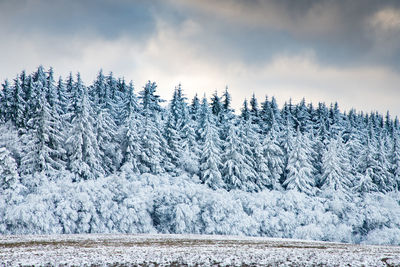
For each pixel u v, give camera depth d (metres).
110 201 41.16
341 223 46.00
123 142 52.94
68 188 40.53
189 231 42.53
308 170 53.28
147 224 41.44
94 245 20.70
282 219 45.50
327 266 13.66
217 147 56.44
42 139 43.38
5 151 38.50
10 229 35.53
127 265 13.51
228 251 17.62
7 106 51.53
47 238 25.30
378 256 16.53
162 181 47.94
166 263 14.01
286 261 14.45
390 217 46.47
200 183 51.50
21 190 38.06
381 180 55.62
